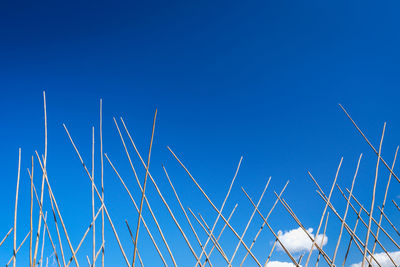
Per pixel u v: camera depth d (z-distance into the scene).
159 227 1.26
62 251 1.15
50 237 1.27
